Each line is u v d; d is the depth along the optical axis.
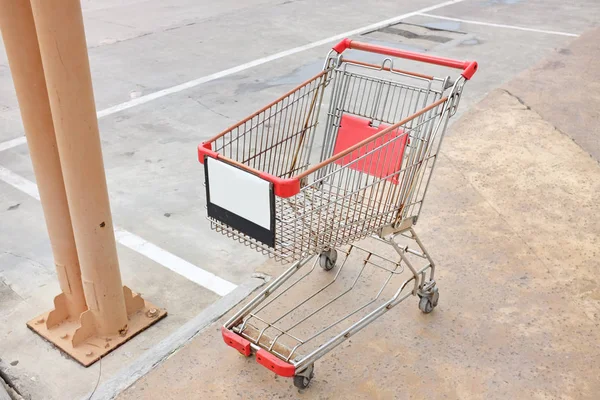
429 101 6.29
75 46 2.44
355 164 2.96
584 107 6.55
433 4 12.10
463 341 3.12
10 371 2.98
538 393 2.80
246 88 7.04
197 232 4.23
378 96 3.03
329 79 3.12
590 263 3.79
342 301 3.41
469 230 4.14
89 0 11.75
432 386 2.83
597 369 2.94
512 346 3.09
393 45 9.01
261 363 2.71
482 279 3.62
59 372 2.98
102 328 3.15
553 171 5.06
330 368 2.93
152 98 6.71
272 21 10.29
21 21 2.47
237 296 3.46
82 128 2.59
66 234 2.99
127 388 2.82
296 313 3.30
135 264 3.85
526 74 7.67
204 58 8.20
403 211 2.92
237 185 2.49
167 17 10.47
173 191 4.76
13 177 4.97
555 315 3.31
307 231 2.66
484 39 9.45
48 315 3.21
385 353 3.03
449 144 5.57
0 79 7.27
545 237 4.08
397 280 3.59
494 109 6.47
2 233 4.18
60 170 2.82
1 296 3.53
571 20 10.88
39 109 2.65
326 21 10.40
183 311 3.44
